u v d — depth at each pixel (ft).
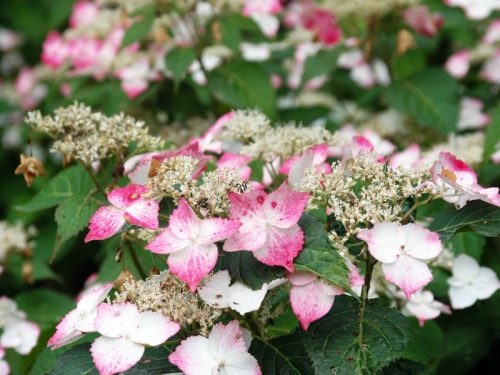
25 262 2.03
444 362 1.60
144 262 1.55
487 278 1.56
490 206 1.15
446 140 2.04
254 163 1.52
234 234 1.10
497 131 1.66
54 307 1.95
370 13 2.06
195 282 1.05
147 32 1.90
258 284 1.11
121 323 1.08
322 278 1.12
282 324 1.40
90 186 1.63
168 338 1.13
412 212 1.23
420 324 1.54
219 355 1.08
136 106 2.09
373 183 1.19
